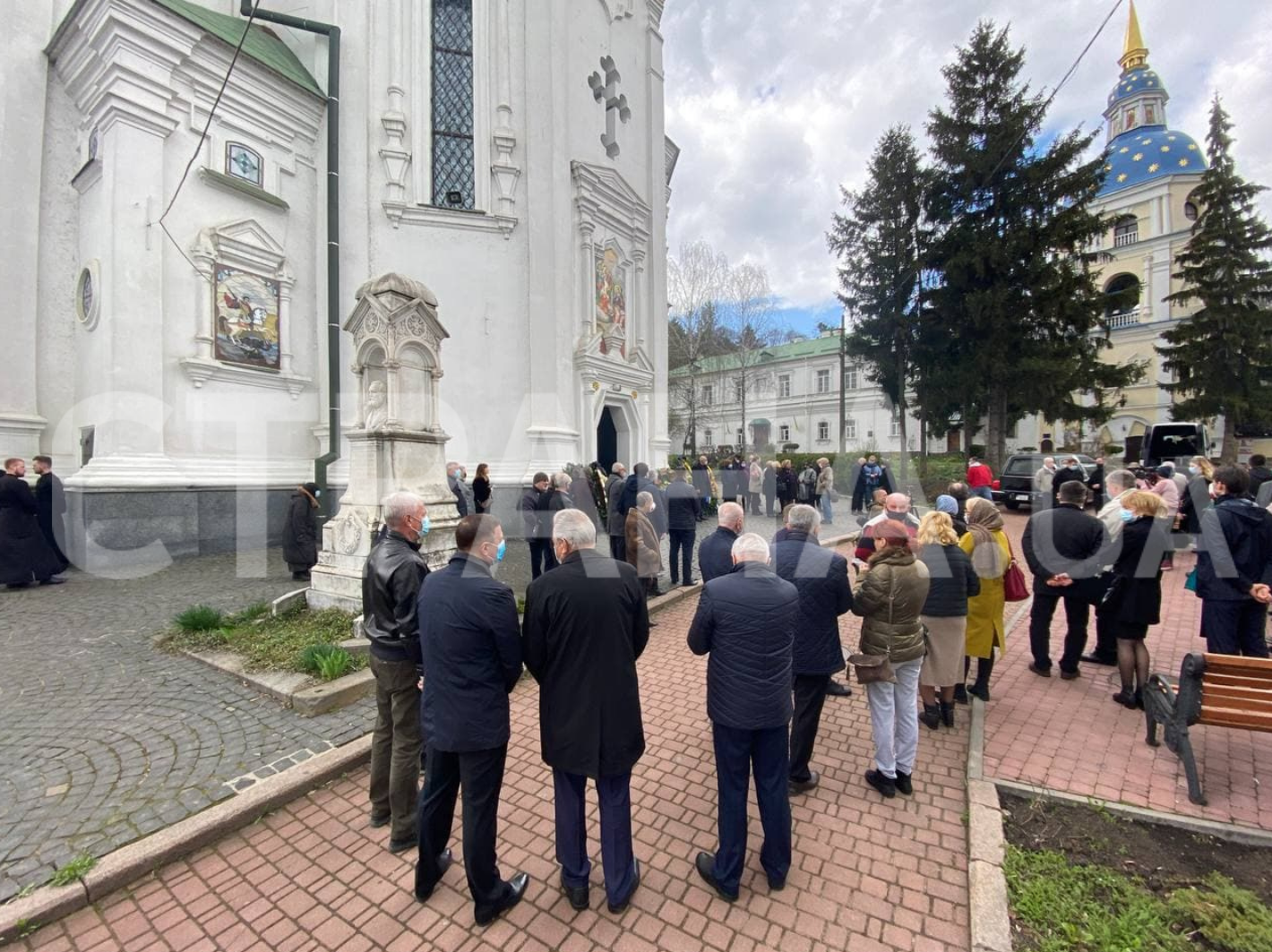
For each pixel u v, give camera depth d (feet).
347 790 10.19
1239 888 7.73
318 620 17.10
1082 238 55.21
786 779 7.97
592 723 7.26
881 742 10.18
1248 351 80.33
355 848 8.74
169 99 29.99
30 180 30.37
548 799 10.21
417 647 8.27
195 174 31.04
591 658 7.30
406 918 7.45
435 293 36.91
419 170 37.14
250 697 13.08
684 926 7.32
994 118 56.54
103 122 28.91
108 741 11.16
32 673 14.33
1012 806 9.64
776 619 7.70
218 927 7.30
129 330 28.12
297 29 37.68
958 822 9.48
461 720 7.06
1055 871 8.03
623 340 44.21
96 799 9.36
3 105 29.68
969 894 7.70
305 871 8.27
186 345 30.40
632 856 7.76
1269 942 6.70
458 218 37.58
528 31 39.11
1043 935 7.00
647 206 48.93
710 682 7.86
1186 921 7.20
